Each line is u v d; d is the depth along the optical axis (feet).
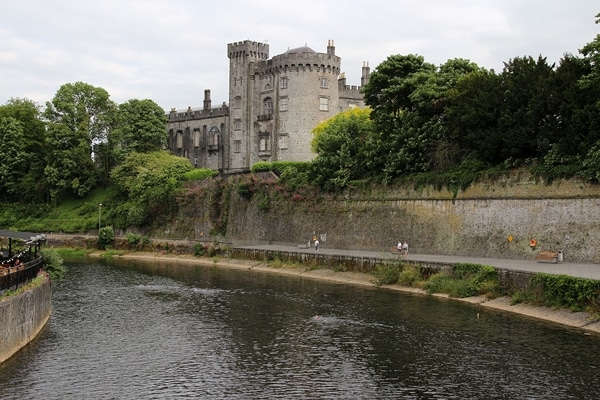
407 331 111.34
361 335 109.60
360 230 200.54
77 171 315.78
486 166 168.86
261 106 329.11
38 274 123.24
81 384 85.25
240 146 341.41
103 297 147.84
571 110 149.69
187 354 99.76
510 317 118.93
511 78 166.91
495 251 161.07
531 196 154.51
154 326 118.01
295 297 146.00
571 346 98.89
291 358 97.25
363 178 205.87
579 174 145.28
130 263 225.97
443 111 188.03
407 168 188.24
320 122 306.96
